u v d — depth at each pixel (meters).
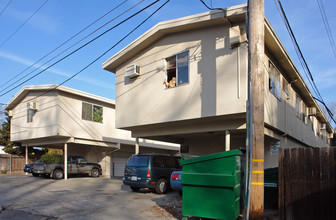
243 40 9.91
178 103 11.54
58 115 18.25
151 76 12.91
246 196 6.02
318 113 22.83
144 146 25.45
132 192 12.42
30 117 20.42
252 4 6.24
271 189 8.14
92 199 10.52
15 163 25.80
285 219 6.47
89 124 20.33
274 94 11.97
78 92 19.20
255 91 5.98
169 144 28.03
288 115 14.30
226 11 9.91
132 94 13.70
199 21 10.62
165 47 12.45
